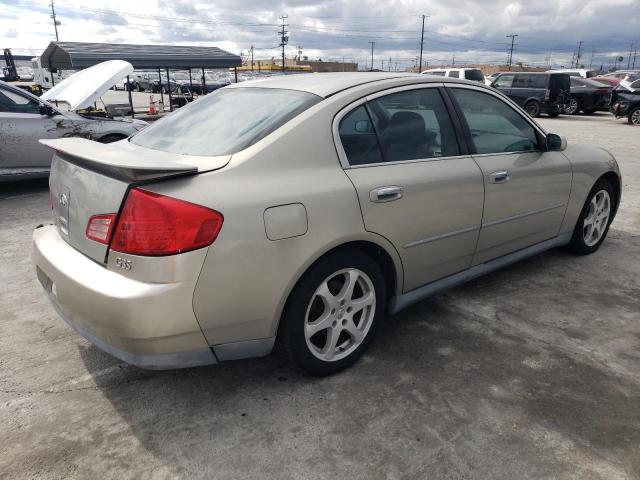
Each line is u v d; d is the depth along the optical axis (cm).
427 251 296
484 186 319
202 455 217
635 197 671
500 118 348
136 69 1631
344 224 247
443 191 293
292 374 275
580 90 2020
